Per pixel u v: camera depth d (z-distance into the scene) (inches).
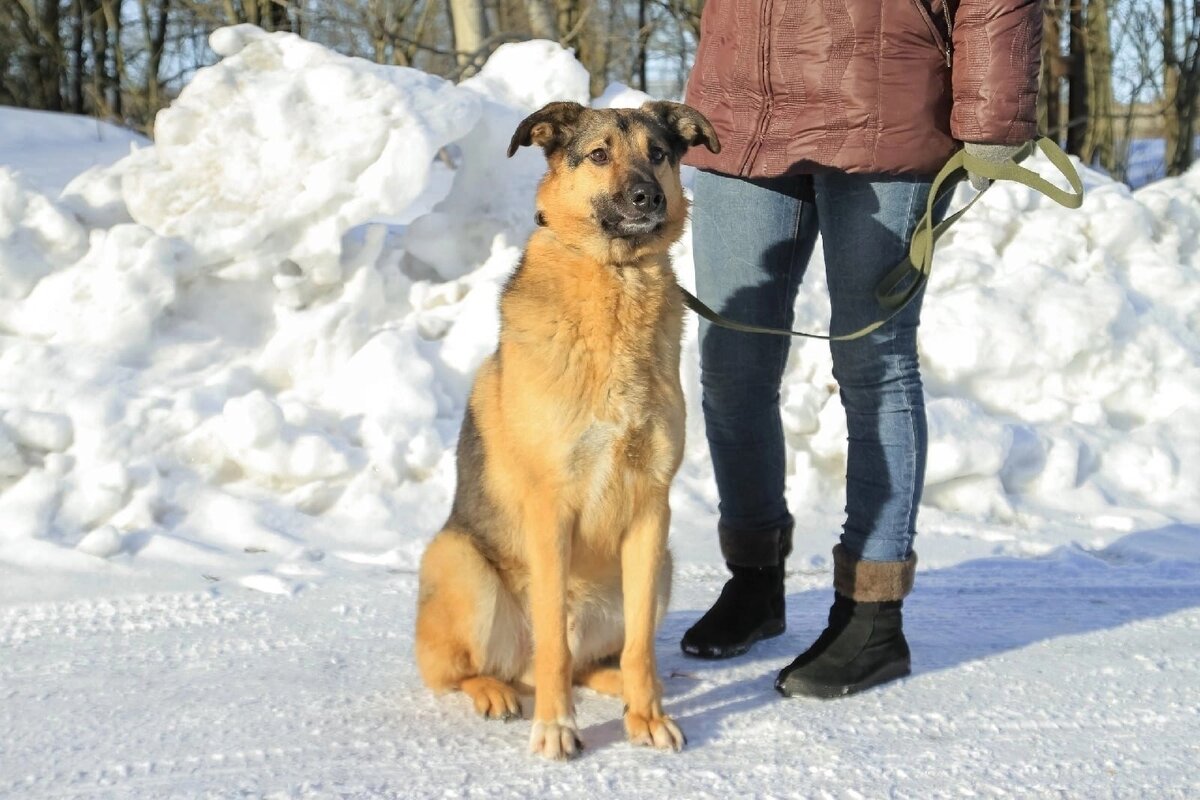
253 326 245.6
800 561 195.6
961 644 154.0
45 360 219.3
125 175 248.2
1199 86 671.1
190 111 248.5
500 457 132.6
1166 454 243.4
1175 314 281.0
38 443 201.3
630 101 299.1
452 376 236.2
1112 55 731.4
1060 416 255.9
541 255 133.5
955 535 212.2
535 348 125.4
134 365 228.5
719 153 142.1
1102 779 111.5
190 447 208.2
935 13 130.1
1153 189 330.3
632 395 125.3
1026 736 122.4
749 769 113.9
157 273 232.5
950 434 226.8
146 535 189.8
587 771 113.6
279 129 245.1
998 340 256.4
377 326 248.1
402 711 129.8
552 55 290.4
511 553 133.8
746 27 138.6
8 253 233.5
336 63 255.6
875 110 130.0
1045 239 286.0
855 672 134.7
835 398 235.9
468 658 133.9
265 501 204.8
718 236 146.6
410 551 190.5
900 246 134.7
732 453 150.7
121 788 108.7
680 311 133.9
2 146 391.9
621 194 127.4
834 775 112.3
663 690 137.3
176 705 130.0
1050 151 134.7
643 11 743.7
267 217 239.3
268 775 111.8
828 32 130.9
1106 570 190.5
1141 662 146.5
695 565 191.9
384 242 264.8
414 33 643.5
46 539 185.0
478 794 107.9
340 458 210.4
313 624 159.6
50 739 120.0
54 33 865.5
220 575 179.5
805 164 134.3
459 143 271.1
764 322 146.6
